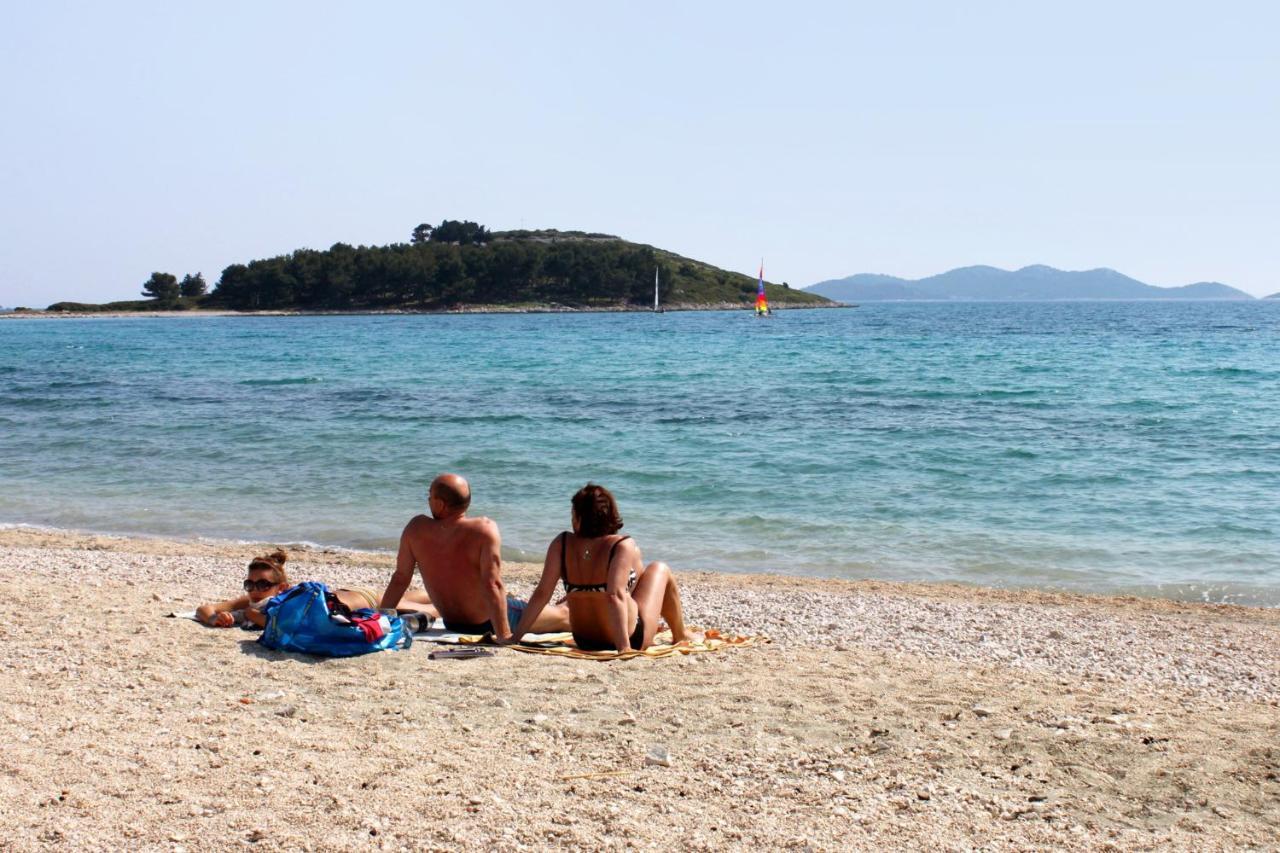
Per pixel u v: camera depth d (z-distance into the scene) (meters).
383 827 4.64
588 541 7.82
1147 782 5.42
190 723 5.96
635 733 6.00
